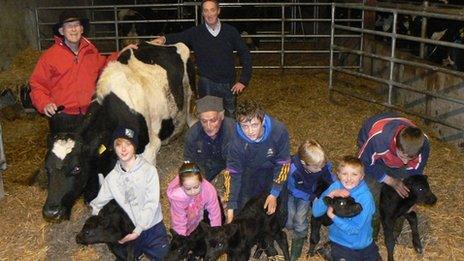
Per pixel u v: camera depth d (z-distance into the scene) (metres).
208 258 3.32
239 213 3.69
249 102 3.44
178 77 5.59
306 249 4.21
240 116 3.43
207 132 3.83
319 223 3.95
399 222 4.36
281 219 3.85
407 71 7.41
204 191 3.59
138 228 3.55
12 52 8.09
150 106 4.90
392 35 6.62
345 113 7.34
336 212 3.38
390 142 3.74
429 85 6.83
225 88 5.75
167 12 12.40
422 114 6.38
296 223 4.00
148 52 5.36
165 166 5.61
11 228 4.47
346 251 3.61
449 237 4.28
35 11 8.81
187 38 5.66
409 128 3.49
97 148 4.04
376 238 4.24
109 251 4.20
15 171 5.72
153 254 3.78
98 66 4.94
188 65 5.86
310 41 12.05
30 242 4.30
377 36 9.09
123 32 12.16
